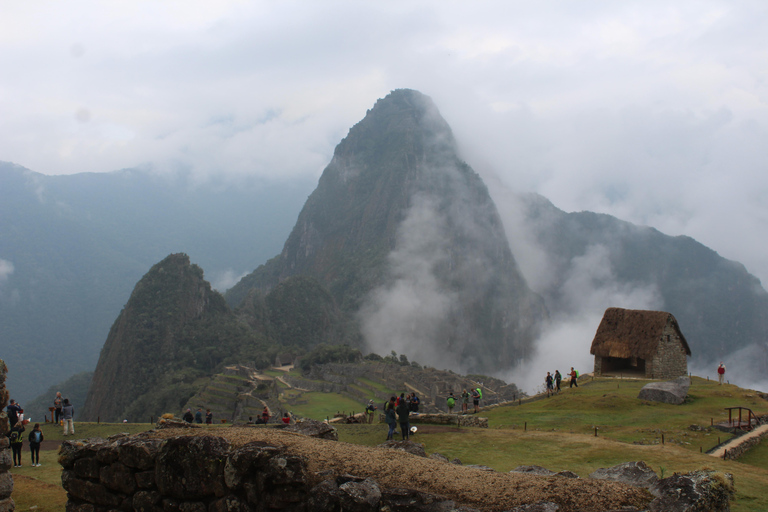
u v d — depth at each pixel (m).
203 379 126.75
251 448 9.23
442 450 18.12
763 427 21.95
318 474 8.88
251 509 8.98
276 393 99.88
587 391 33.75
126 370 155.75
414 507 7.88
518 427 24.88
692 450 18.16
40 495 15.16
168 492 9.84
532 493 7.92
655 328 44.16
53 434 27.94
